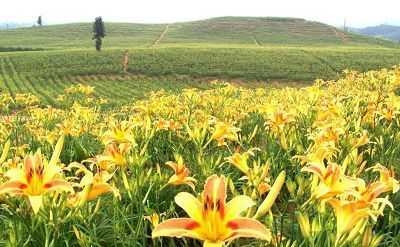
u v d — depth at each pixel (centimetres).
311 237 216
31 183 210
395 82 755
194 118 646
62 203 235
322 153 272
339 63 6072
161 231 162
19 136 731
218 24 13762
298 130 466
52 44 10300
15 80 5150
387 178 241
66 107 990
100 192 240
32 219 256
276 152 466
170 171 456
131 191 285
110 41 10831
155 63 6159
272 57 6625
